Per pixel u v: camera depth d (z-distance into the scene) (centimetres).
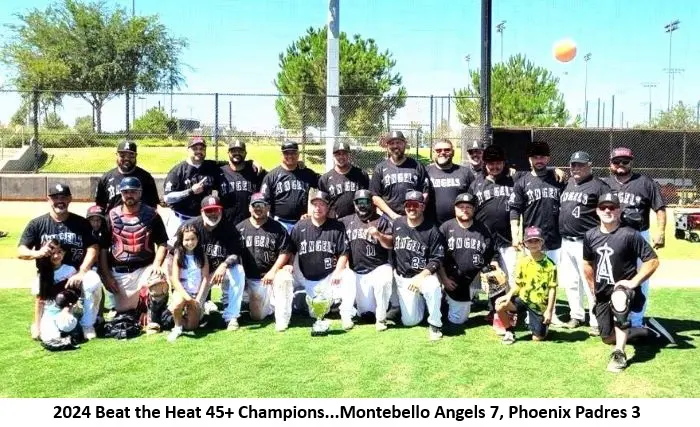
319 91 2978
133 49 3988
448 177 722
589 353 572
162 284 636
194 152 748
